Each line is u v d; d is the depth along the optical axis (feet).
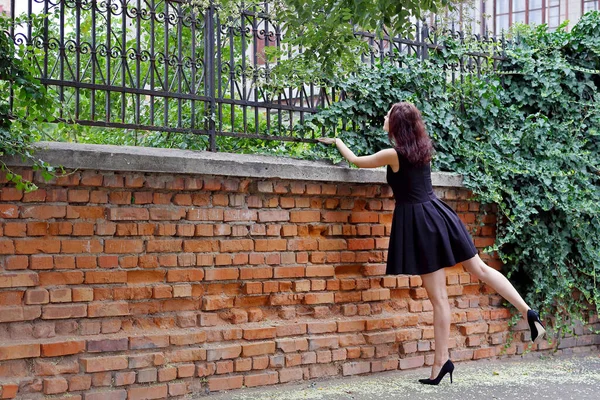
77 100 17.35
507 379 20.76
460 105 24.40
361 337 20.54
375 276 21.15
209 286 18.26
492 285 19.94
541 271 24.16
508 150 24.21
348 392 18.52
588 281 25.13
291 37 20.10
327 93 21.72
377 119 22.52
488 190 23.25
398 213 19.71
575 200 24.14
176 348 17.39
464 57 25.02
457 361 22.57
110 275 16.69
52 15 17.65
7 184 15.58
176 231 17.71
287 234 19.56
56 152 15.81
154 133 22.75
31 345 15.44
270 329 18.85
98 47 17.72
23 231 15.71
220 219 18.42
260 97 21.20
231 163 18.22
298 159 20.52
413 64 23.24
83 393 16.02
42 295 15.76
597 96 25.80
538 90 25.57
